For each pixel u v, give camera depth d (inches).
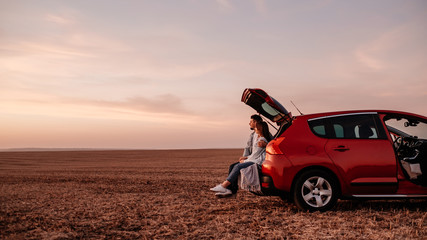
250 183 250.1
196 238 187.6
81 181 530.3
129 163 1282.0
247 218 231.9
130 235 195.9
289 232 193.5
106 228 212.5
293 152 242.7
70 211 268.4
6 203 309.7
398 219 215.0
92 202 314.0
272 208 265.9
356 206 263.7
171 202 310.5
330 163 238.8
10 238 188.2
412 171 231.0
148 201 317.7
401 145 249.9
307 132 248.1
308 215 230.4
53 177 615.5
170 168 866.1
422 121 247.6
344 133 247.0
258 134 277.1
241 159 281.3
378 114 252.2
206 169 801.6
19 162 1534.2
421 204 270.7
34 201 321.4
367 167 237.9
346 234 186.2
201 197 341.1
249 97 269.4
